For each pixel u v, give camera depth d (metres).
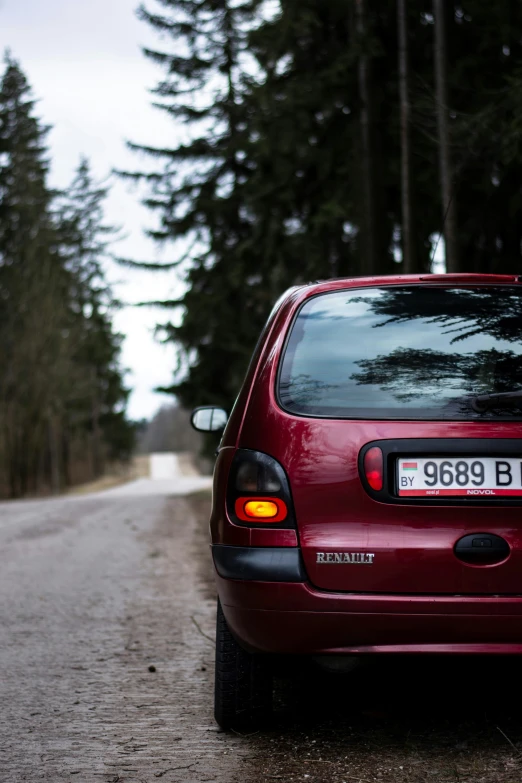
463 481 3.28
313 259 14.23
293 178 14.25
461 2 11.93
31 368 49.44
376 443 3.33
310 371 3.54
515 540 3.24
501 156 9.24
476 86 11.41
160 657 5.34
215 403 21.97
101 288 57.47
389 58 13.46
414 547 3.25
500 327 3.59
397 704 4.14
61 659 5.31
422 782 3.16
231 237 22.45
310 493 3.33
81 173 56.56
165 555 10.66
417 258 11.68
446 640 3.23
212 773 3.36
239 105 23.38
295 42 14.02
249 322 21.06
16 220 47.59
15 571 9.20
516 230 11.41
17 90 47.84
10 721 4.09
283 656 3.43
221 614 3.78
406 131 11.18
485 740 3.58
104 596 7.58
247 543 3.38
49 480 66.00
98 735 3.86
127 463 93.00
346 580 3.27
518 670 4.65
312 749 3.57
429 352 3.53
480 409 3.38
